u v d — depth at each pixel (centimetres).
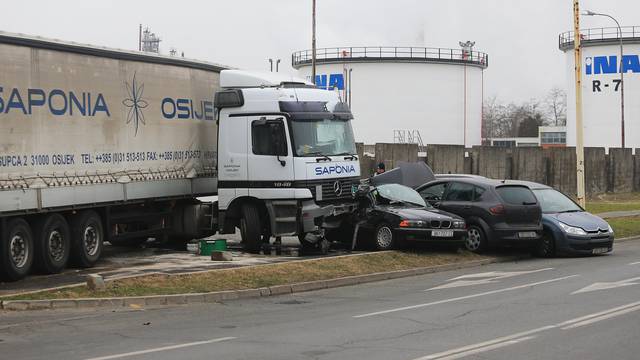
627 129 6900
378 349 868
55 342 927
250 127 1803
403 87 6731
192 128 1886
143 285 1304
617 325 1005
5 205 1320
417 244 1800
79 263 1538
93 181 1537
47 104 1426
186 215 1900
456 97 6838
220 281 1379
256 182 1797
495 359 814
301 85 1875
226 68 2053
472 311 1136
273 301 1294
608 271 1620
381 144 3434
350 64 6800
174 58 1816
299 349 871
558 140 9638
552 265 1770
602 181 4600
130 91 1662
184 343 912
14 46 1357
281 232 1780
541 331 968
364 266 1619
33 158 1390
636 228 2650
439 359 814
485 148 3875
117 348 885
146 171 1709
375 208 1855
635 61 6862
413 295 1340
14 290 1288
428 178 2116
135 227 1795
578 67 2583
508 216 1881
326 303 1263
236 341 923
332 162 1820
